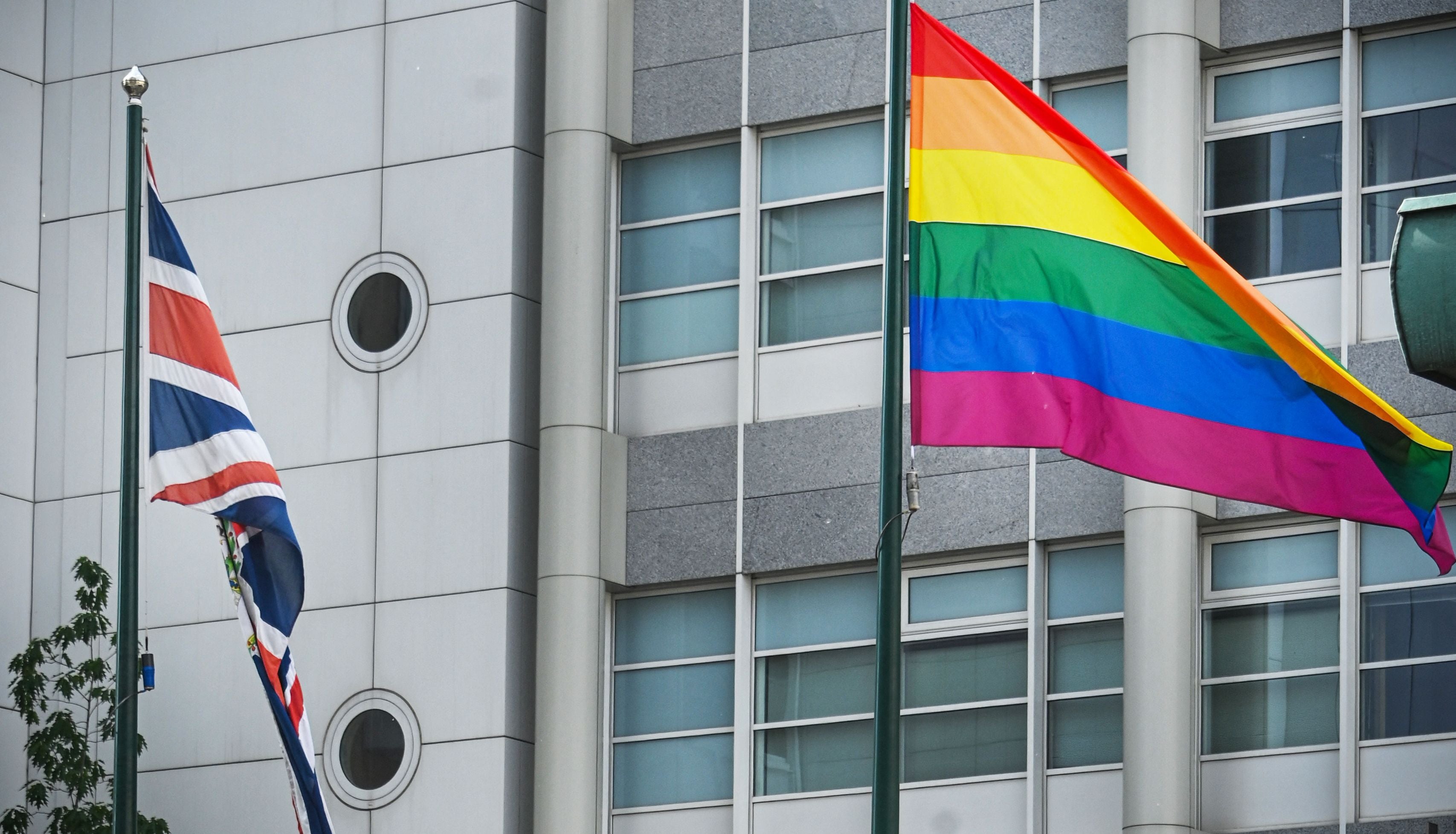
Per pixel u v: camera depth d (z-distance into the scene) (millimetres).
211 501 48812
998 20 60531
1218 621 56406
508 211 63562
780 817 59625
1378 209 56531
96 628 62438
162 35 69250
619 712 61938
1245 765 55344
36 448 68688
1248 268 57594
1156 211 38062
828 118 62406
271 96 67438
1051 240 38125
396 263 64750
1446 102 56219
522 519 62438
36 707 65812
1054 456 57781
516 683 61469
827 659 60031
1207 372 37906
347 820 62062
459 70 65062
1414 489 37969
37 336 69375
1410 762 53594
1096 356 37781
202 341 49625
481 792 60719
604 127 63594
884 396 37562
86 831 60719
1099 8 59375
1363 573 54969
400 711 62125
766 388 61906
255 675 64500
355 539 63688
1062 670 57469
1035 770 56781
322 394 64938
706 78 63594
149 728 65375
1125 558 56000
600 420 62250
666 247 63906
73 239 69438
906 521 37750
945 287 37938
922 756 58375
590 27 63688
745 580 60969
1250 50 58344
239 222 67000
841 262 61688
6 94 69875
